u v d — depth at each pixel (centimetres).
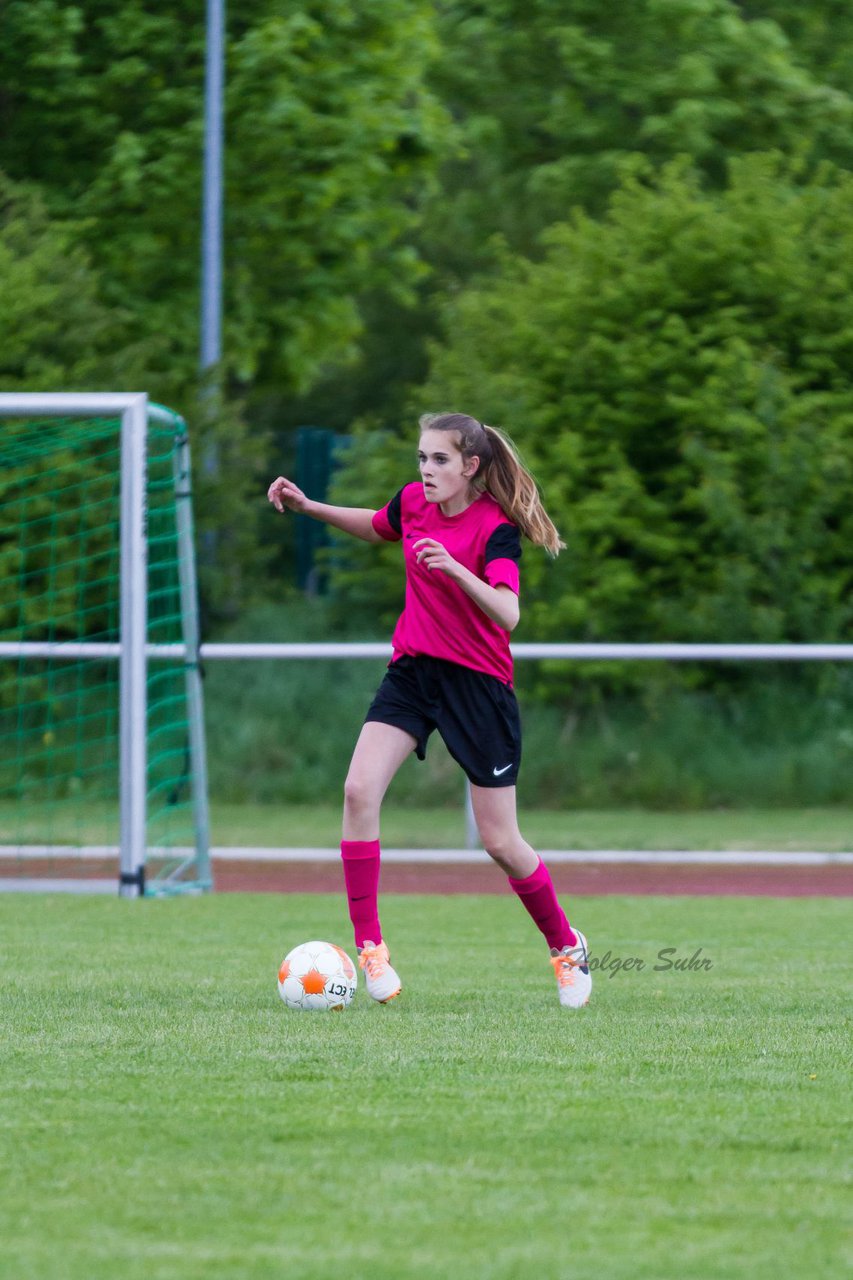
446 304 6241
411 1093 1294
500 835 1731
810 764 4959
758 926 2633
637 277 5488
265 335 6894
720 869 3684
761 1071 1391
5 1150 1116
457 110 8838
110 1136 1154
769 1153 1120
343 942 2370
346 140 6575
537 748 5056
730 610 5056
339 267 7106
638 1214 980
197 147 6338
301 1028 1583
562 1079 1352
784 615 5094
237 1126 1182
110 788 4941
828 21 7475
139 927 2530
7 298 5384
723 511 5078
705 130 6950
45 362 5469
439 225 9838
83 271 5728
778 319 5525
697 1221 968
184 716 5288
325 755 5191
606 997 1833
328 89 6575
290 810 4850
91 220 6053
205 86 6259
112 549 4906
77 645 3241
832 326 5491
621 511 5322
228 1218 968
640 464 5509
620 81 7075
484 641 1697
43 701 4744
